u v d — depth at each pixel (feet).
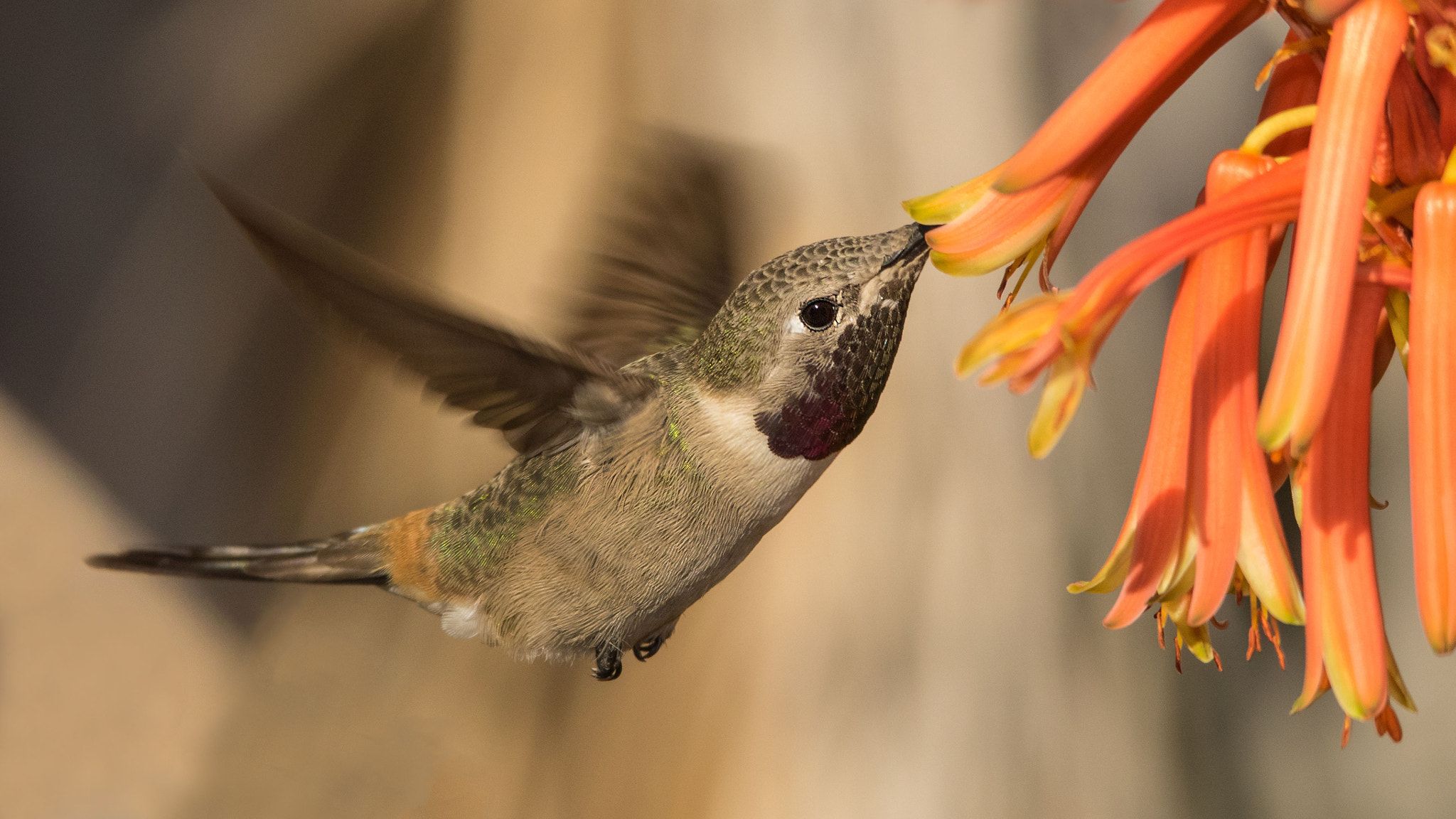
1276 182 6.43
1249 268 6.46
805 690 6.92
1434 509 6.41
